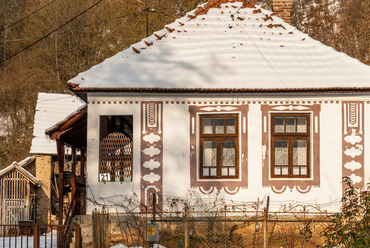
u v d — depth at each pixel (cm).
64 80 4734
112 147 1739
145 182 1725
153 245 1638
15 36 5134
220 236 1680
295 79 1741
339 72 1773
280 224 1688
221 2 2038
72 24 4722
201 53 1866
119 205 1714
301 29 4325
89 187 1723
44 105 3322
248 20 1983
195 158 1733
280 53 1866
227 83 1731
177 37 1930
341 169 1730
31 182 3200
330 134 1738
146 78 1752
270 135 1738
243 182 1722
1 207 3198
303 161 1739
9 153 4522
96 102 1744
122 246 1641
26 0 5381
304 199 1717
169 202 1716
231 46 1886
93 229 1576
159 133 1739
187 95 1747
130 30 4203
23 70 4847
